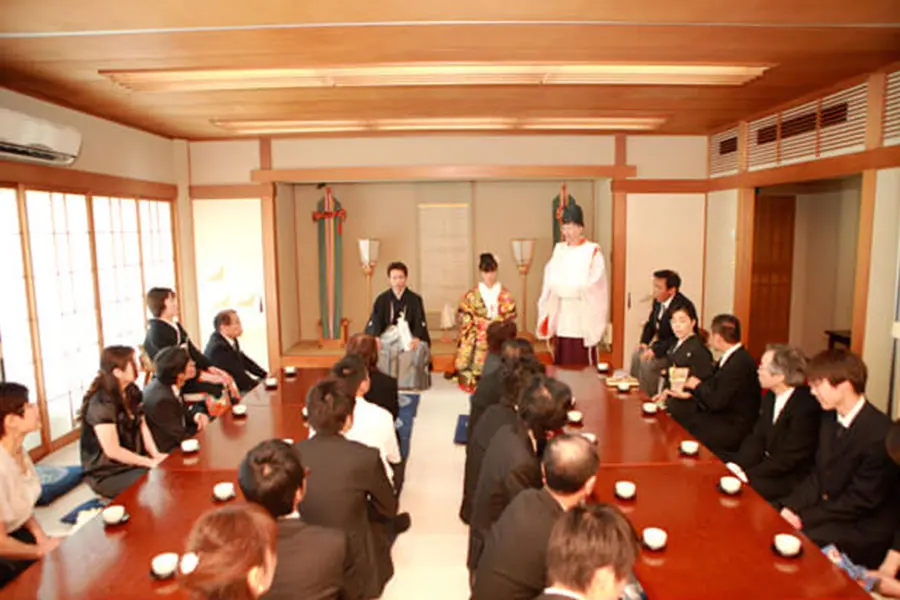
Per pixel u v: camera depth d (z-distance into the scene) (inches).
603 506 47.1
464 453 152.6
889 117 142.5
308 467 78.6
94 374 173.8
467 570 101.7
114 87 145.2
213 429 111.3
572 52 121.1
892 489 86.8
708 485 82.7
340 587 59.1
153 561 62.1
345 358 104.1
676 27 108.2
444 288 263.7
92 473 108.8
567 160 227.6
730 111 188.1
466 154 226.5
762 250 255.3
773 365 104.9
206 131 208.2
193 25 104.3
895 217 141.6
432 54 121.0
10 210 142.0
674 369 135.0
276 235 234.1
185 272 230.5
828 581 59.3
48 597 58.4
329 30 107.3
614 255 232.1
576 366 160.7
